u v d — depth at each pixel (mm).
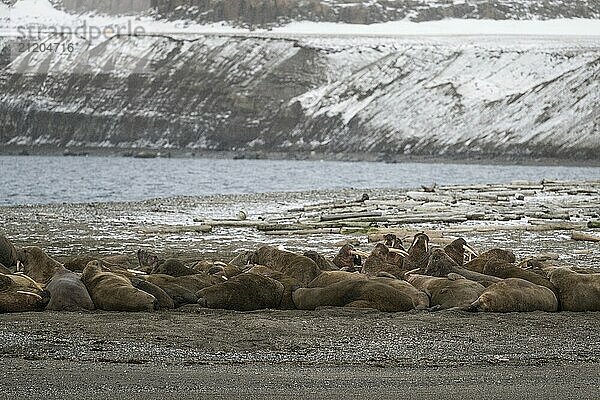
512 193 184750
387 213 130000
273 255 57906
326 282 49469
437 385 30125
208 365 33688
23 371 31703
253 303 47969
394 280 49438
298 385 29922
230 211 139375
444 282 49312
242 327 41375
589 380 31219
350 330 41219
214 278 51375
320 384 30141
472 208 140125
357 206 146250
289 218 123500
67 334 39062
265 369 33031
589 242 95562
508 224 117438
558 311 48156
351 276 49594
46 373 31406
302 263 56375
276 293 48781
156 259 61906
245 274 49125
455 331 41406
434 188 196625
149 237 99188
